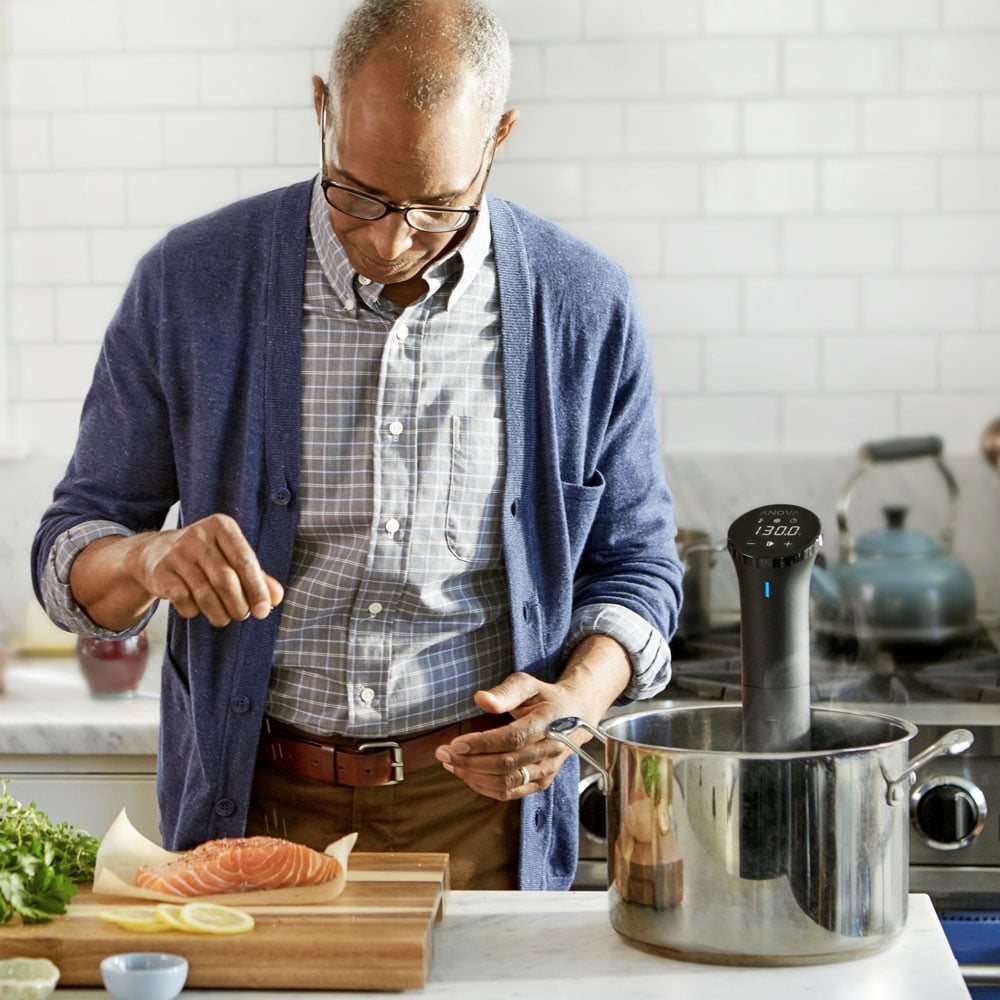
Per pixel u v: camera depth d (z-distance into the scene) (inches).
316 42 111.5
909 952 48.0
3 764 90.8
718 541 111.9
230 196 112.7
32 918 46.5
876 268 111.2
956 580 99.0
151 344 64.1
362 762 62.7
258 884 49.3
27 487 114.0
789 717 50.1
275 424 62.4
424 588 62.9
